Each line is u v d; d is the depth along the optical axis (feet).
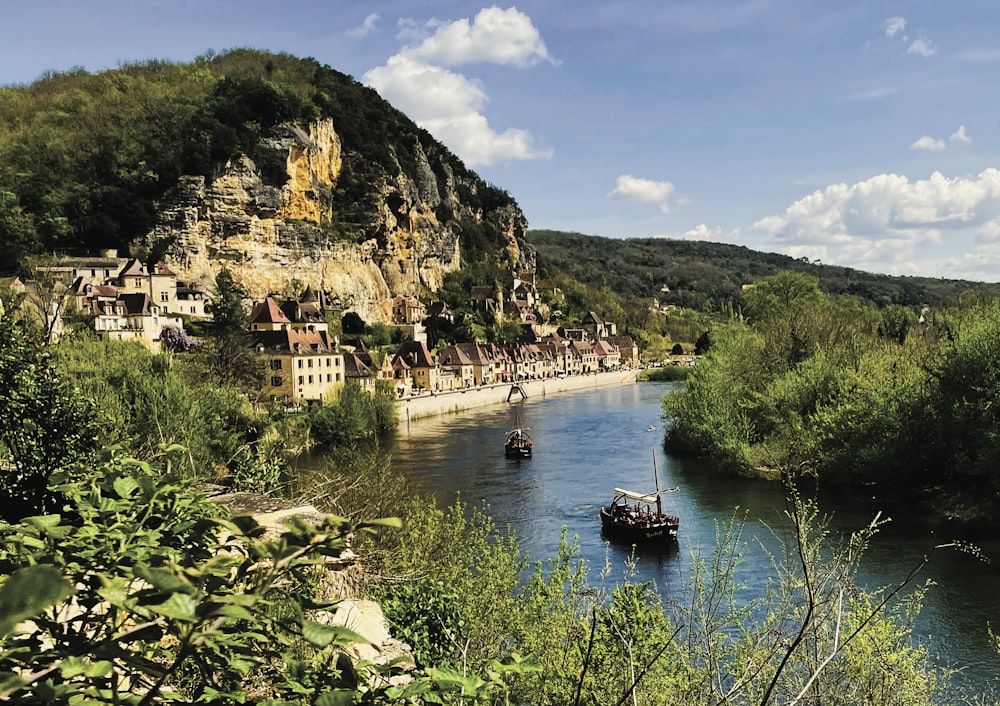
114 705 8.51
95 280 309.22
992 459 105.91
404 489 88.84
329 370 301.43
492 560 48.96
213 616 7.98
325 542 9.02
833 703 27.43
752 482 141.38
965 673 59.77
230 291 358.23
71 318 250.16
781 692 27.14
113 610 9.87
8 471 45.83
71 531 10.52
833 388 148.77
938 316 184.24
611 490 143.95
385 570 54.65
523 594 46.91
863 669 30.22
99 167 367.45
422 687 10.74
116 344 152.35
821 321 196.44
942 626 69.82
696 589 36.17
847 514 111.24
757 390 178.19
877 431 127.03
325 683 11.16
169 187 365.20
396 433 255.09
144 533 11.30
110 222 343.26
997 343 114.21
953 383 118.73
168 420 102.27
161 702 9.61
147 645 10.94
